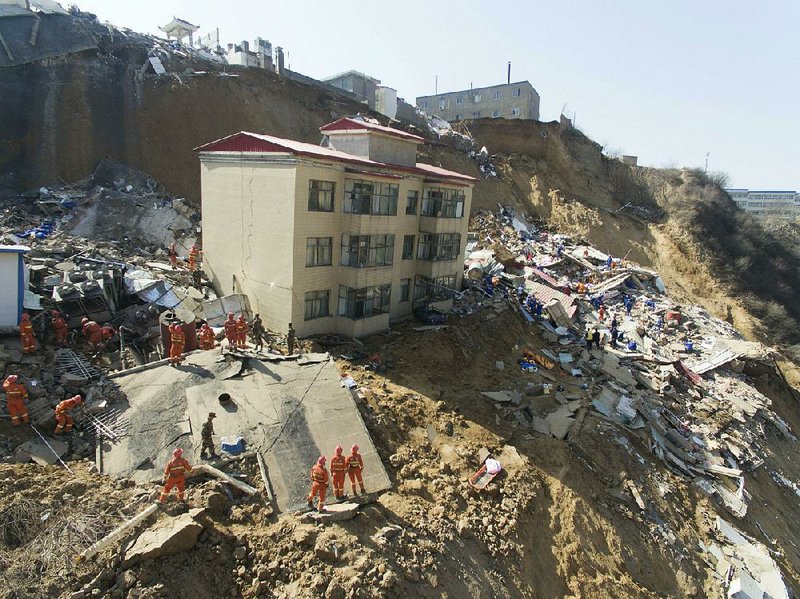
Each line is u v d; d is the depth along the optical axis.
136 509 12.79
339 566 12.62
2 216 28.64
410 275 30.48
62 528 11.80
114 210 32.03
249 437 15.83
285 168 22.16
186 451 14.98
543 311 35.72
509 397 23.72
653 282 46.84
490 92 77.50
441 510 15.90
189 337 20.77
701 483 23.22
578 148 67.25
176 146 39.34
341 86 66.69
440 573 13.77
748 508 23.44
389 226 26.66
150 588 11.02
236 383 17.92
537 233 53.84
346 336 25.83
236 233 25.23
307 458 15.73
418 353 25.48
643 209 66.12
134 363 19.16
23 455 13.77
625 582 17.23
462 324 29.62
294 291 23.28
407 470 17.22
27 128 35.00
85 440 15.07
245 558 12.41
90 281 20.77
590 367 29.75
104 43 42.06
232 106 43.09
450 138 59.84
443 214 30.45
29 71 36.72
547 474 19.73
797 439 33.47
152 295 23.00
